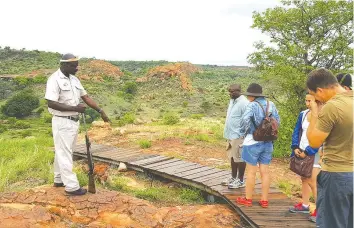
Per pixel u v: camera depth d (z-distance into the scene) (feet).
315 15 41.47
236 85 21.03
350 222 11.78
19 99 304.50
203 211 19.29
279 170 31.07
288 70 39.52
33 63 599.98
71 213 18.35
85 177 24.52
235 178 22.24
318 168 17.58
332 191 11.69
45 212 17.56
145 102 396.57
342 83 14.06
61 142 19.52
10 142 41.83
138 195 23.30
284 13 42.42
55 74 19.44
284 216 18.03
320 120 11.51
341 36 40.63
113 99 381.60
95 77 490.49
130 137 46.85
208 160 33.12
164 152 36.35
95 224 17.92
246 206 19.19
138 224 17.89
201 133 48.83
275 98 42.42
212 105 344.90
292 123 39.37
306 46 41.65
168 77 484.33
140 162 29.58
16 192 19.90
